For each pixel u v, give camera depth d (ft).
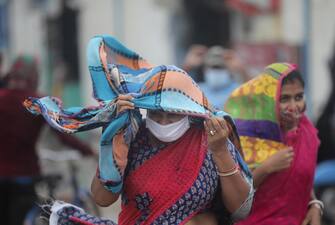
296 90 32.91
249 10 84.02
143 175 27.02
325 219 64.75
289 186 32.50
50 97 27.68
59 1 114.21
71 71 112.68
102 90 27.63
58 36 114.83
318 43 91.81
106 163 26.53
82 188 57.52
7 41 117.70
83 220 27.94
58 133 49.70
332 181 63.82
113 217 67.36
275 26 92.73
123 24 104.83
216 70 59.21
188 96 26.73
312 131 33.76
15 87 49.11
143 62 29.55
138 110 27.09
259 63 76.74
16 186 49.57
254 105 33.17
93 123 26.73
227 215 28.37
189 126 27.17
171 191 26.86
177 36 102.27
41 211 28.99
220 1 99.25
